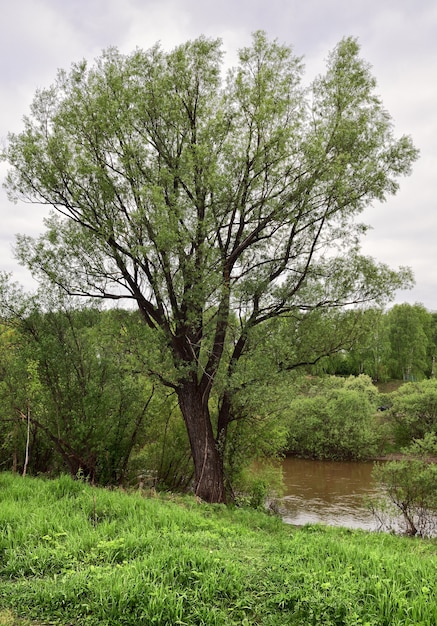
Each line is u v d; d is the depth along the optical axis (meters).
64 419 14.71
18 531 6.77
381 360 66.31
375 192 13.84
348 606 4.55
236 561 5.79
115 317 14.91
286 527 11.28
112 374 14.79
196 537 6.82
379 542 9.60
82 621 4.52
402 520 19.30
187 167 12.93
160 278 12.95
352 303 14.33
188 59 13.88
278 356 14.61
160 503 10.07
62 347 14.59
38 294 14.45
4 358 14.64
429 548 9.61
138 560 5.61
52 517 7.55
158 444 18.25
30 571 5.62
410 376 67.50
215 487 13.70
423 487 16.98
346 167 13.59
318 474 32.31
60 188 13.54
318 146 12.84
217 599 4.88
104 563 5.75
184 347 13.91
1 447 16.19
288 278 14.80
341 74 13.81
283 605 4.70
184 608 4.64
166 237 11.64
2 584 5.22
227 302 13.47
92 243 13.66
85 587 4.99
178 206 12.41
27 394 14.12
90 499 8.91
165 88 13.55
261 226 14.02
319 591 4.91
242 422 18.09
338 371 68.38
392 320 69.06
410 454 21.95
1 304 14.26
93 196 13.56
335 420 37.12
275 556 6.09
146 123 13.78
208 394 14.59
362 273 14.02
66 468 16.11
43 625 4.48
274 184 14.00
